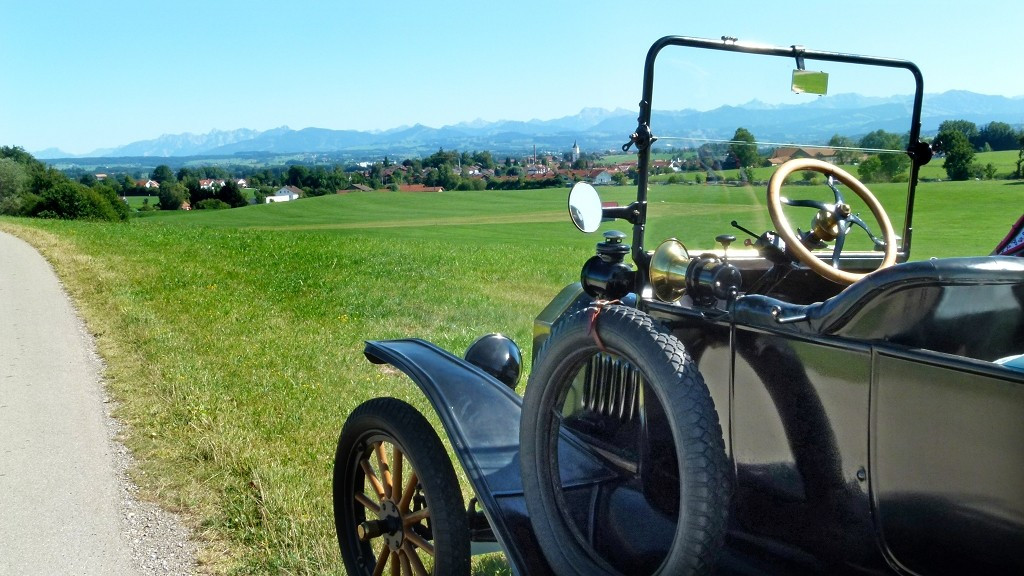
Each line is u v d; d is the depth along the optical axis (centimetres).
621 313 240
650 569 252
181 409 648
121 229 3055
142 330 973
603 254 315
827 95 334
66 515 479
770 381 234
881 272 200
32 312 1172
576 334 251
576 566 258
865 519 213
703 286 254
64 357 877
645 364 228
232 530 448
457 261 1784
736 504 255
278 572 401
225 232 2892
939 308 200
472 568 404
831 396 215
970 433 182
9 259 1905
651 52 311
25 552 436
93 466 553
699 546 214
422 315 1059
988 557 186
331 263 1719
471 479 293
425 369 334
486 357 396
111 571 414
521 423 276
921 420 193
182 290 1305
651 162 317
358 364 791
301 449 554
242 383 718
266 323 1010
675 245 270
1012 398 173
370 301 1172
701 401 218
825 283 325
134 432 615
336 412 632
